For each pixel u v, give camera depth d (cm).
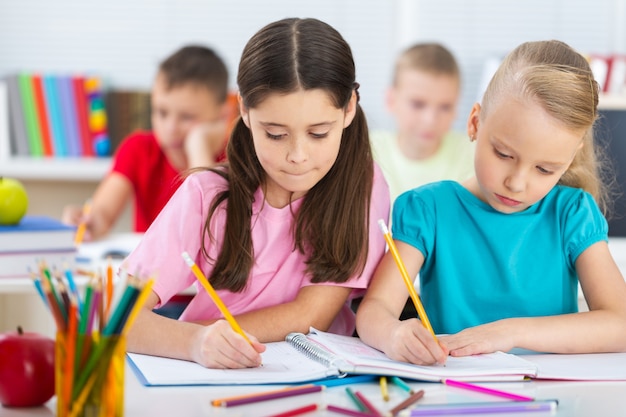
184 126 312
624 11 412
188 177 161
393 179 335
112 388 100
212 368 128
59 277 105
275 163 139
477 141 150
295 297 161
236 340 128
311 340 140
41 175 360
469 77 414
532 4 411
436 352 128
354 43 412
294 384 121
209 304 160
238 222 156
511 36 412
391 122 416
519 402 113
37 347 113
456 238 166
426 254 165
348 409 108
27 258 204
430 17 412
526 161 142
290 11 409
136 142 321
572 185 172
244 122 152
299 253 160
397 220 166
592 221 163
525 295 163
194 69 310
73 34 404
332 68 136
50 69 405
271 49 135
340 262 156
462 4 410
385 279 157
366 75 414
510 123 142
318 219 157
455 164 345
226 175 160
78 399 99
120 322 101
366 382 124
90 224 279
